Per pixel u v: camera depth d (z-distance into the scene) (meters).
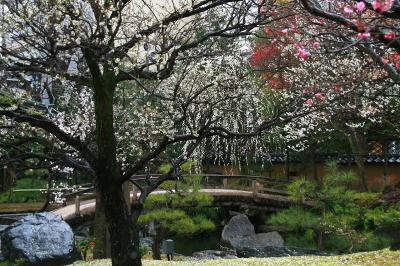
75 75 5.72
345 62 9.17
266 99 12.45
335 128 14.40
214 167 24.38
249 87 10.25
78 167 5.92
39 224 9.55
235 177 18.33
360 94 6.74
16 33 5.17
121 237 5.84
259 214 18.88
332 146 20.61
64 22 5.29
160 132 7.85
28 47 5.63
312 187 14.23
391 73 5.74
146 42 5.41
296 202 16.80
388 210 12.46
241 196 17.66
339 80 8.58
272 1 5.93
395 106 11.88
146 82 8.37
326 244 14.05
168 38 5.84
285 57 11.30
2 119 6.37
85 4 4.89
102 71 6.39
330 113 10.42
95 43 4.98
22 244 9.09
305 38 6.01
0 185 18.45
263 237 16.41
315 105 6.49
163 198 11.78
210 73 8.62
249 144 16.61
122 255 5.82
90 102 9.19
